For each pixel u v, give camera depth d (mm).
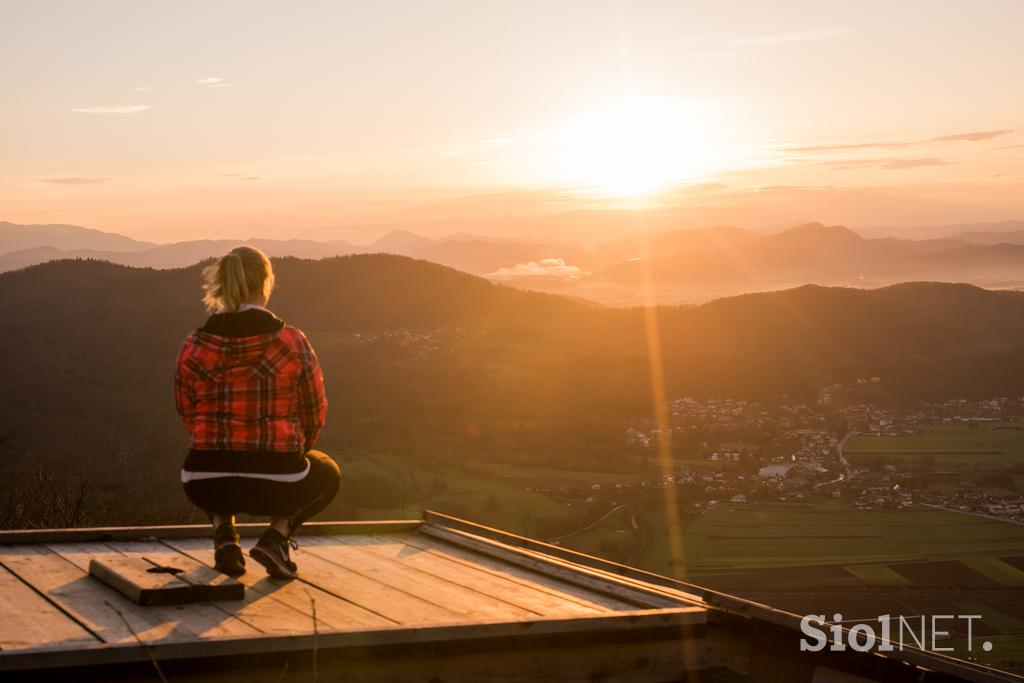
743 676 3564
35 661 2332
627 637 3324
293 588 3559
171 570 3574
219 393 3344
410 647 2865
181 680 2537
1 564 3674
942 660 3451
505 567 4219
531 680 3102
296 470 3420
